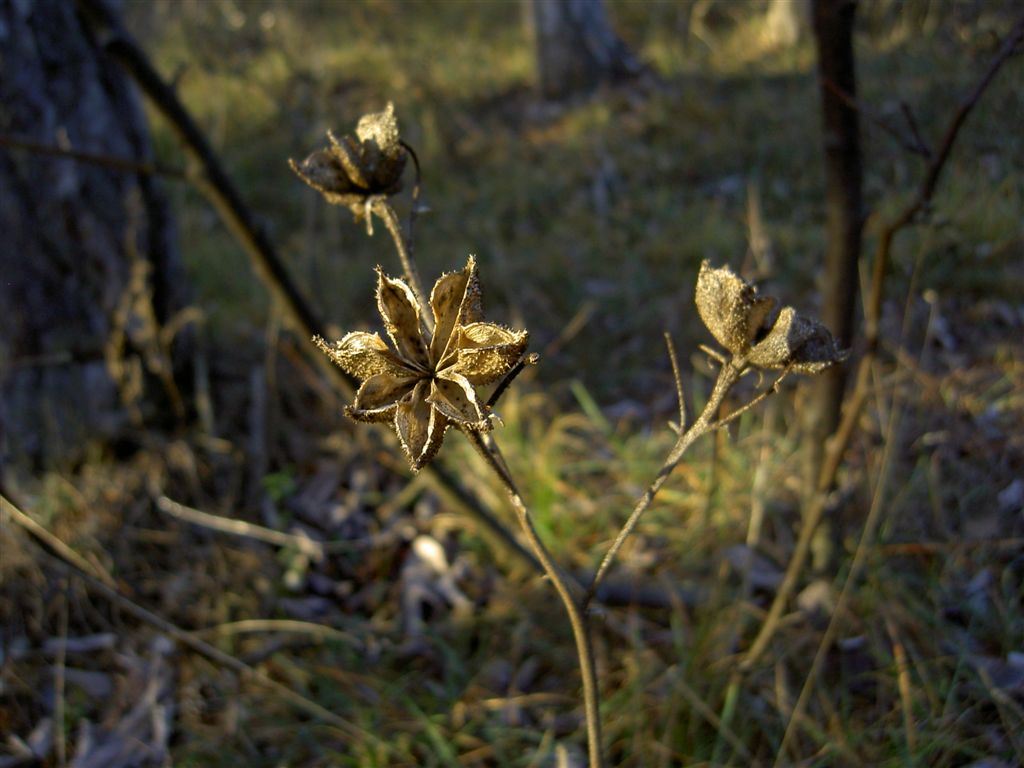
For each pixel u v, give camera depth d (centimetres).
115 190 359
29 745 273
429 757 263
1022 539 288
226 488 357
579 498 349
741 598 286
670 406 395
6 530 311
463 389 112
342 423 388
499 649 298
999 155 356
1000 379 365
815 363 130
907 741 238
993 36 329
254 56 764
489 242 521
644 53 769
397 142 155
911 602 279
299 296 276
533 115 695
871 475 316
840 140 239
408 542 339
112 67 359
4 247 338
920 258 263
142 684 289
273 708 280
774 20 679
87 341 355
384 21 858
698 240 489
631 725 260
